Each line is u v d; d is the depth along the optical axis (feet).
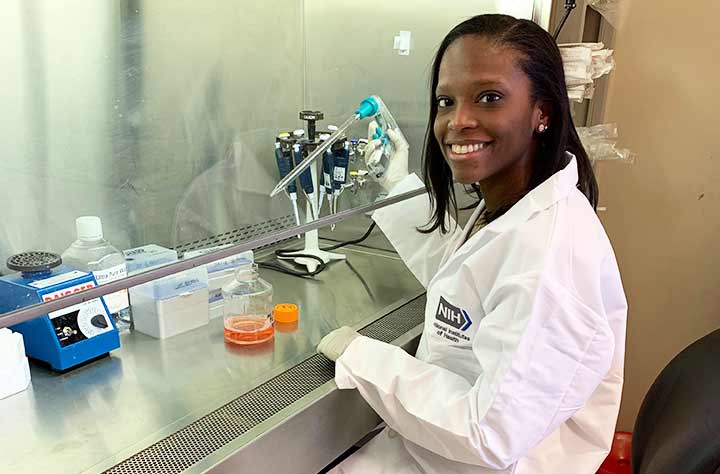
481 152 3.55
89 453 3.08
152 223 4.54
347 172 5.34
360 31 5.53
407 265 5.31
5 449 3.11
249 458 3.16
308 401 3.54
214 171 5.09
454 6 4.99
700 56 6.15
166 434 3.24
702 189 6.42
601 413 3.90
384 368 3.67
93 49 4.34
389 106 5.44
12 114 3.98
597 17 6.32
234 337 4.28
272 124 5.68
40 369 3.88
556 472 3.78
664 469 3.40
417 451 3.86
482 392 3.19
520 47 3.43
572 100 4.94
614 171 6.75
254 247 4.33
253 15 5.38
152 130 4.75
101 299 4.01
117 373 3.87
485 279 3.51
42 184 4.16
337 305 4.99
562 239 3.29
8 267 3.80
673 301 6.83
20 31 3.95
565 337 3.10
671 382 4.05
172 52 4.81
